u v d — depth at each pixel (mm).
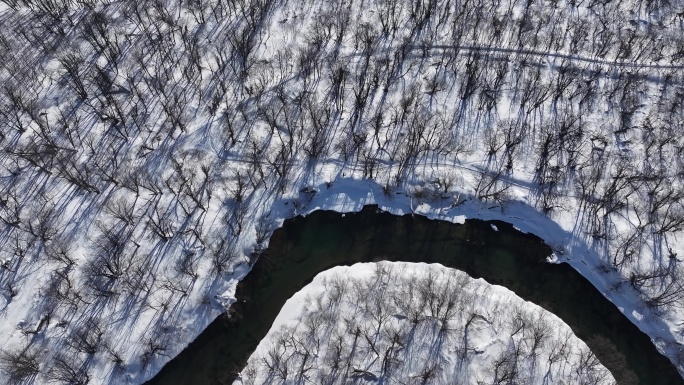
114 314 57281
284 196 66125
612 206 63875
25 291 58031
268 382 54156
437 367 54094
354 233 65125
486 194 65688
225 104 72688
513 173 67125
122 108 71625
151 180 65312
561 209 64375
